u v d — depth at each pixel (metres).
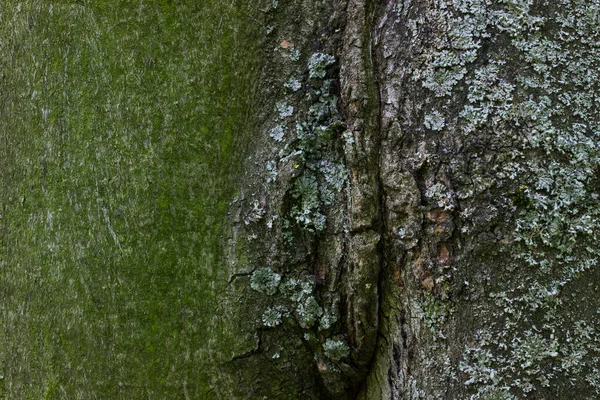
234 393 1.13
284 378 1.13
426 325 1.09
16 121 1.16
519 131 1.08
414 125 1.10
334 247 1.12
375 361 1.13
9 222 1.16
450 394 1.08
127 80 1.13
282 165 1.12
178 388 1.13
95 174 1.13
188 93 1.13
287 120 1.13
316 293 1.12
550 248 1.07
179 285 1.13
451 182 1.08
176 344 1.13
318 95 1.13
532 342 1.07
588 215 1.07
